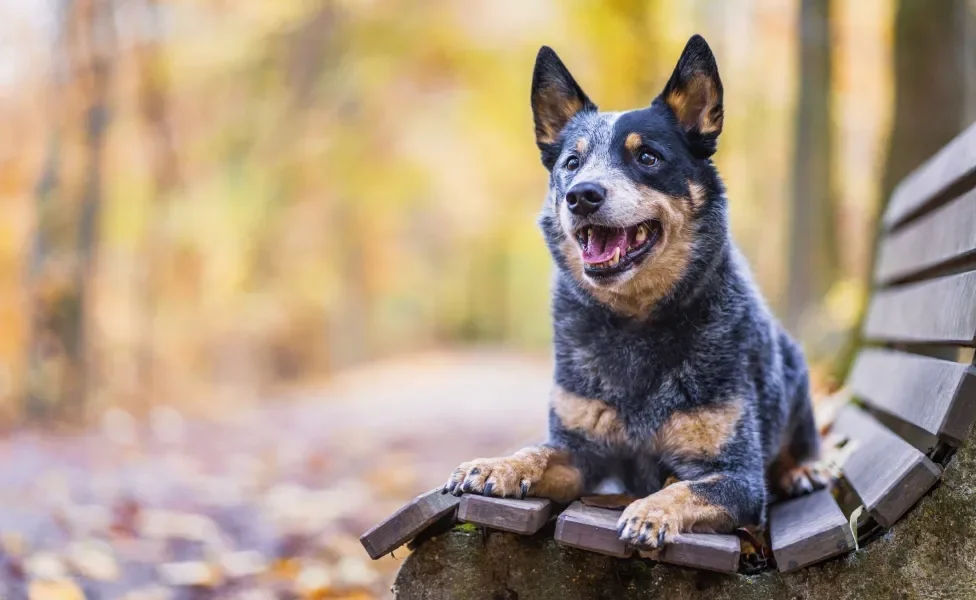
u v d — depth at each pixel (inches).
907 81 301.7
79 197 482.6
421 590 140.3
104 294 669.3
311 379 944.3
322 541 255.9
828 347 354.3
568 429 162.6
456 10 695.7
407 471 354.3
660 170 163.2
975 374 128.2
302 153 775.1
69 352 469.7
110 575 214.7
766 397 167.3
